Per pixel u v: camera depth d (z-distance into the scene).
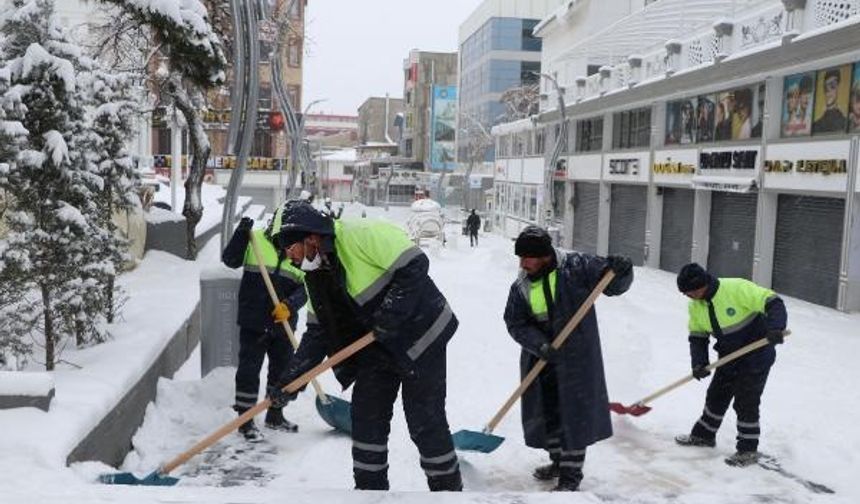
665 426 6.13
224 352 6.64
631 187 27.14
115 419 4.76
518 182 40.62
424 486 4.61
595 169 29.55
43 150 5.39
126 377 5.08
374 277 3.52
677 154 22.95
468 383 7.24
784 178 17.50
